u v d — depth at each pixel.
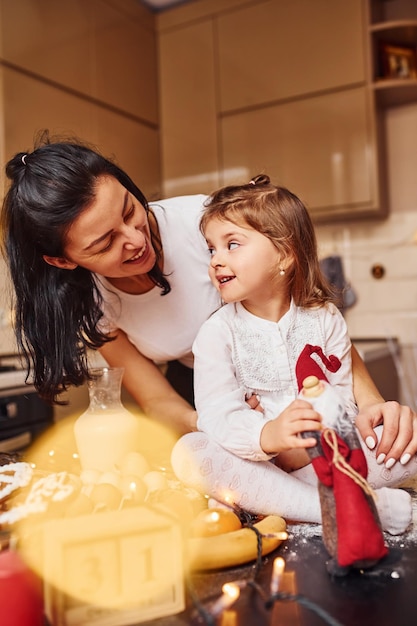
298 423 0.74
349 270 3.20
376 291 3.15
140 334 1.34
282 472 0.89
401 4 3.07
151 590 0.61
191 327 1.32
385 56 2.95
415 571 0.68
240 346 1.05
